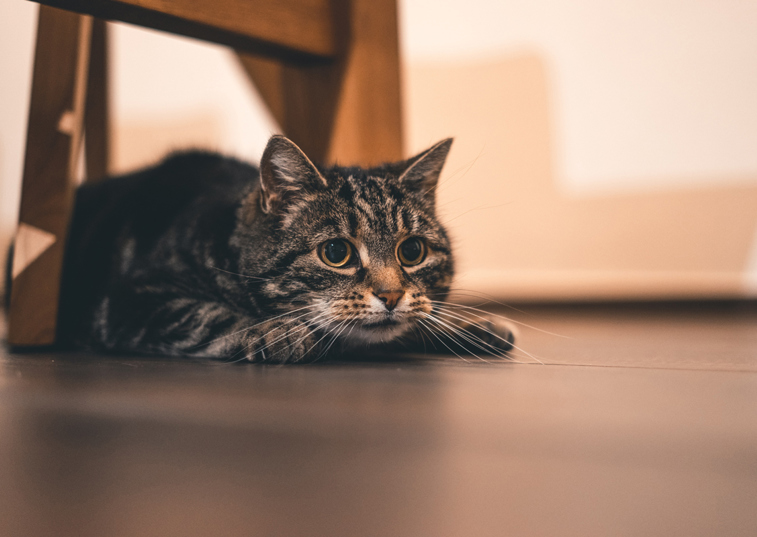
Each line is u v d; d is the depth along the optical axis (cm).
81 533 41
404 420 69
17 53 279
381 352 136
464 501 46
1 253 272
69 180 135
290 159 121
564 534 41
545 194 254
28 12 278
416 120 264
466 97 258
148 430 64
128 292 133
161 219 150
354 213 122
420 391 85
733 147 232
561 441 61
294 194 123
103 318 138
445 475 51
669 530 41
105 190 175
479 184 260
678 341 152
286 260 121
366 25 153
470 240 262
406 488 48
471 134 259
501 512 44
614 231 247
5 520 43
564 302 254
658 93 238
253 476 51
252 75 195
